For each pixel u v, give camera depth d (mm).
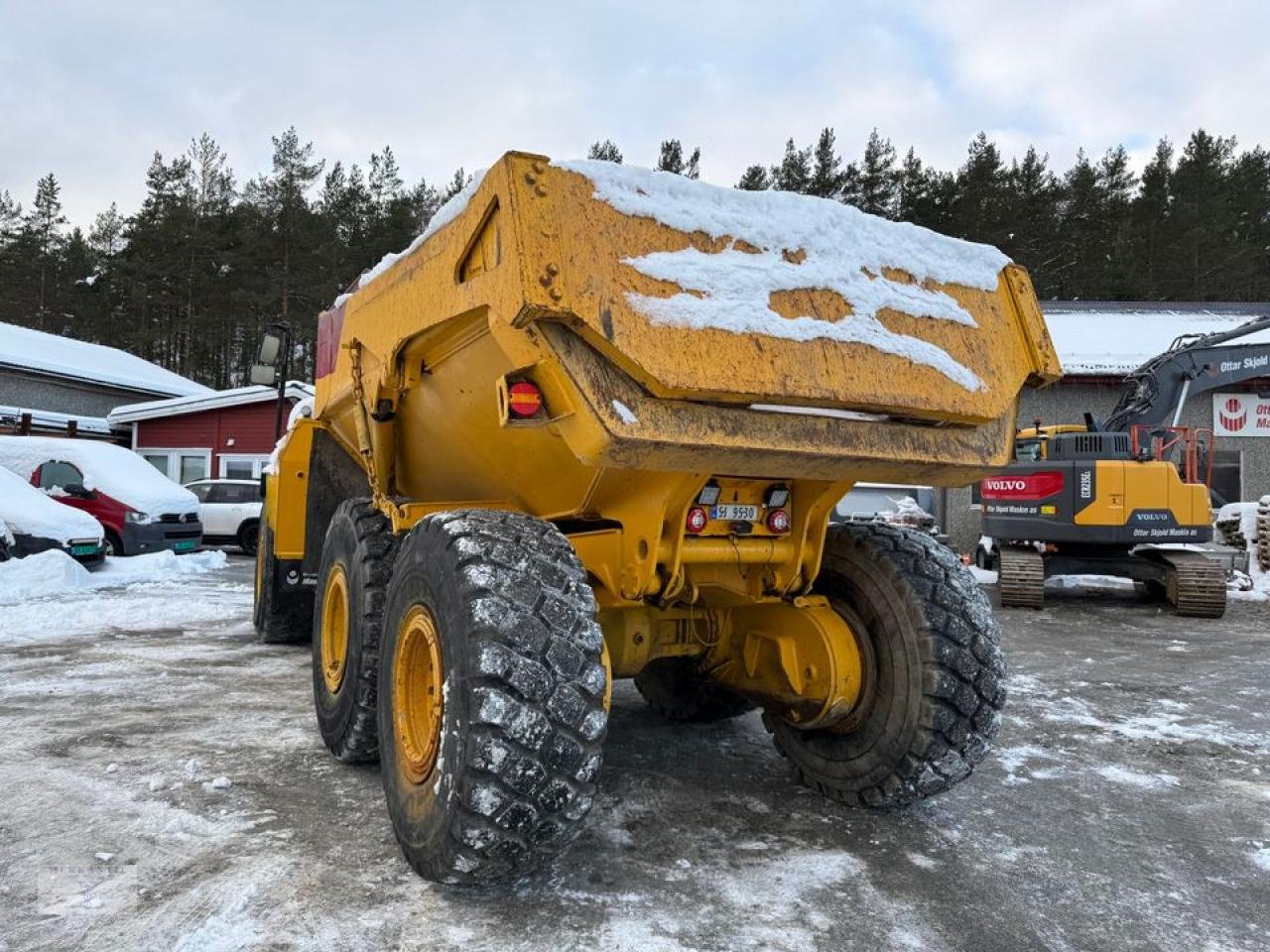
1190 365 11273
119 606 9039
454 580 2652
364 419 4199
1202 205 38500
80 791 3596
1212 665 7148
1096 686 6309
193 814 3355
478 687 2473
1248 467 16250
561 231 2490
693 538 3191
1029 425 16781
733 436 2652
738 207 2854
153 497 13414
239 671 6070
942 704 3277
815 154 38750
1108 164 40812
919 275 3189
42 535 10969
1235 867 3178
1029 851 3250
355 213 40719
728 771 4051
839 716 3488
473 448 3533
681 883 2861
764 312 2748
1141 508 10289
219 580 11773
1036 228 37812
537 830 2500
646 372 2490
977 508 12750
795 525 3377
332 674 4121
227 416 23219
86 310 42875
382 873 2854
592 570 3273
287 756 4117
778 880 2910
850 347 2875
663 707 4926
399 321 3480
